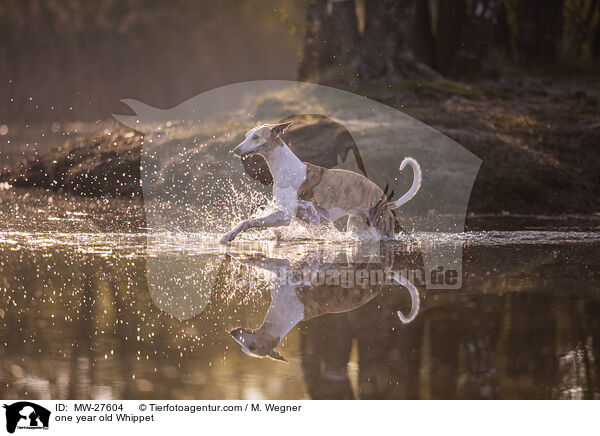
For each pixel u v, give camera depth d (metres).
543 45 19.16
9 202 12.09
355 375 3.71
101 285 5.82
